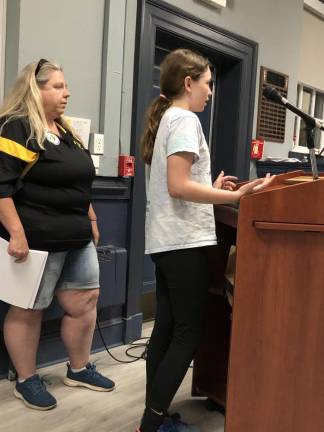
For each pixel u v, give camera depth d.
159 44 3.00
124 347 2.64
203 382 1.97
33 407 1.93
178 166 1.43
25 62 2.11
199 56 1.56
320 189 1.23
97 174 2.45
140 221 2.70
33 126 1.75
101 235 2.56
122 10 2.45
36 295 1.83
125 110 2.59
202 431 1.80
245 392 1.33
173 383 1.54
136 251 2.69
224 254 1.73
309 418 1.31
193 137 1.45
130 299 2.68
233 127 3.45
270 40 3.59
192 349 1.56
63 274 2.02
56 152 1.80
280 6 3.64
